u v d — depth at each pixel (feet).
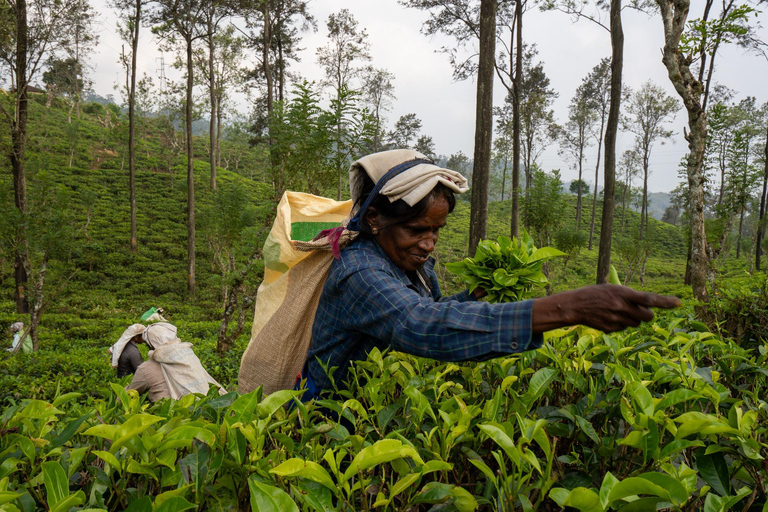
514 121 58.54
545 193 55.72
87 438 3.85
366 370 4.68
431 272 5.56
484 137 36.29
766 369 4.48
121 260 76.28
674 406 3.84
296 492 2.68
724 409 4.06
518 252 4.72
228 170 149.79
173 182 115.34
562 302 3.03
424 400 3.38
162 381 12.10
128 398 3.97
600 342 4.67
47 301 32.30
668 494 2.23
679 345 4.87
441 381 4.18
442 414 3.20
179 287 69.97
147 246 84.33
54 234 31.40
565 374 3.99
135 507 2.46
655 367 4.11
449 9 54.85
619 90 45.44
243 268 28.73
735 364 4.85
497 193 236.22
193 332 43.37
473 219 36.76
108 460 2.89
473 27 54.49
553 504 3.09
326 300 4.74
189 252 68.39
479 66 36.37
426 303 3.63
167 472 2.99
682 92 19.30
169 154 130.21
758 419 3.93
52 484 2.61
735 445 3.25
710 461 3.12
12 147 39.34
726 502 2.54
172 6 67.72
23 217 31.30
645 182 134.92
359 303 4.16
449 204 4.56
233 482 3.04
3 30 37.86
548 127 119.24
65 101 169.58
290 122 28.45
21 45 38.47
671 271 130.82
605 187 45.62
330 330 4.71
